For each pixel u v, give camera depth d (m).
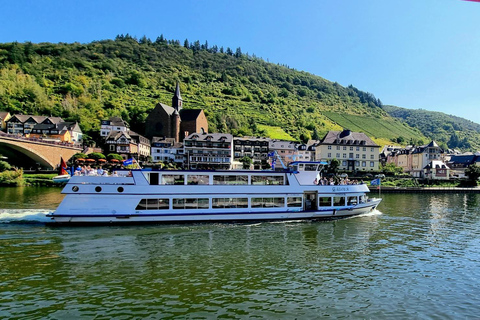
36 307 15.42
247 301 16.58
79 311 15.13
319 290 18.16
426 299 17.41
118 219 33.06
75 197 32.19
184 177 35.12
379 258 24.14
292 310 15.80
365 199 43.47
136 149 138.12
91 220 32.56
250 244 27.20
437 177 128.62
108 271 20.22
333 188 39.66
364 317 15.38
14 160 101.88
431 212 49.66
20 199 53.22
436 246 27.83
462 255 25.25
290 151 148.12
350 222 38.03
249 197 36.66
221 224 35.00
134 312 15.15
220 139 136.12
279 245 27.08
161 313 15.12
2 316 14.54
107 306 15.66
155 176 34.28
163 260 22.55
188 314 15.09
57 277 19.11
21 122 140.25
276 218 37.50
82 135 150.00
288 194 37.97
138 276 19.48
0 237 27.81
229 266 21.62
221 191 35.78
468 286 19.20
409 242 29.02
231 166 122.38
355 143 132.50
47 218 33.97
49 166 102.62
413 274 20.95
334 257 24.12
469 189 99.19
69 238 27.83
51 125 139.38
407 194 91.75
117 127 149.75
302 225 35.53
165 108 166.38
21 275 19.31
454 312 16.08
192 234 30.27
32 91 172.12
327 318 15.18
